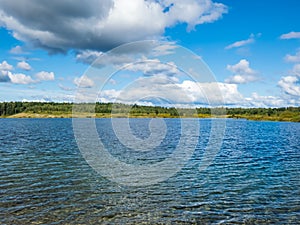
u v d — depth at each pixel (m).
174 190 22.80
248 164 33.31
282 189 23.22
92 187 23.30
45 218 17.02
